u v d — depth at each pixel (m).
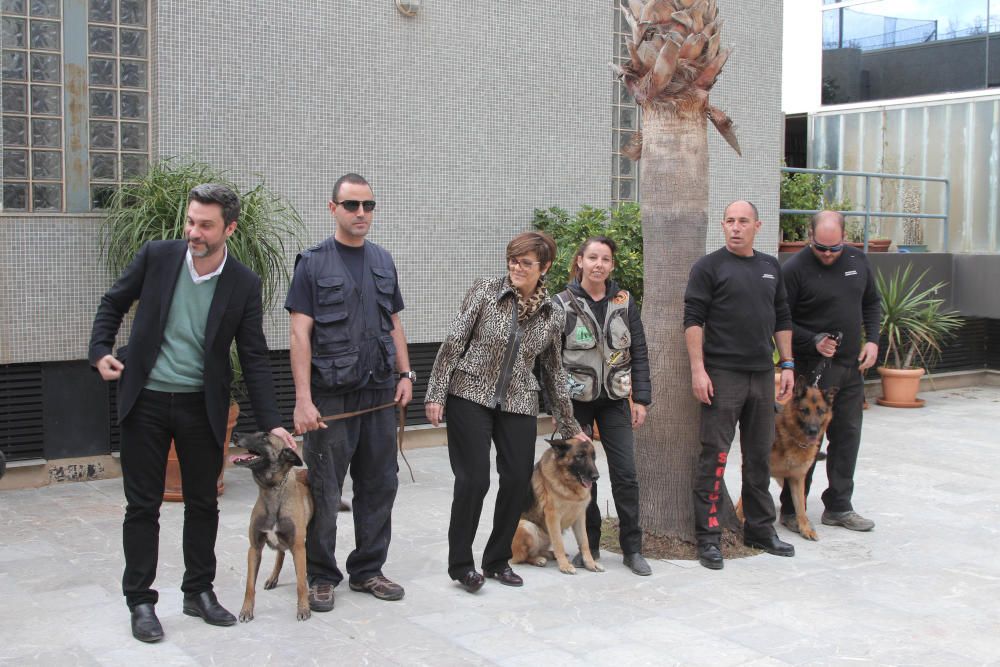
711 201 10.02
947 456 8.55
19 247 6.75
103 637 4.13
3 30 6.75
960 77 13.05
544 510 5.15
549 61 9.02
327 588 4.51
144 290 4.07
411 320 8.41
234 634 4.17
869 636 4.27
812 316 6.06
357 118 7.97
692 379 5.36
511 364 4.71
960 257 12.86
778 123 10.51
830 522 6.27
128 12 7.13
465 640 4.14
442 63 8.38
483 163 8.70
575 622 4.39
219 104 7.33
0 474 3.95
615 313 5.04
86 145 7.05
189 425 4.12
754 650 4.08
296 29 7.62
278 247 7.60
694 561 5.39
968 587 5.00
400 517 6.27
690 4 5.39
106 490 6.86
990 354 13.34
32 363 6.93
